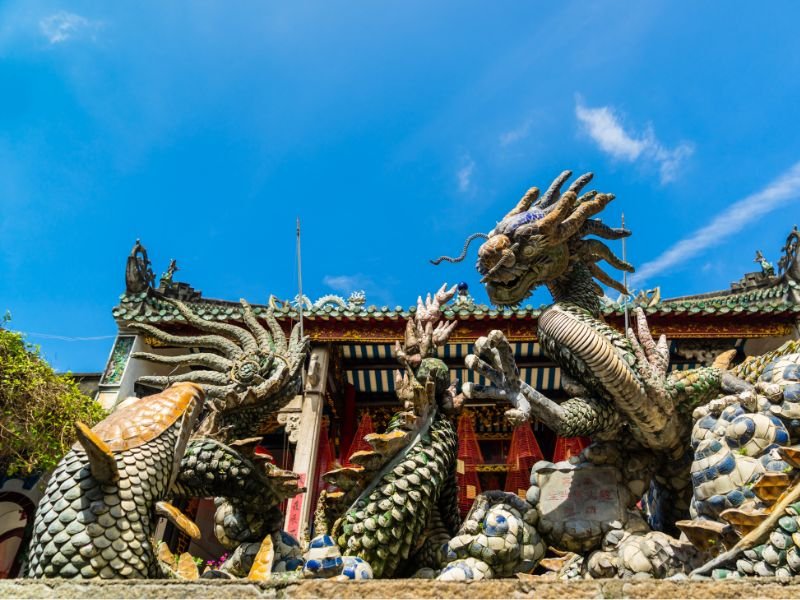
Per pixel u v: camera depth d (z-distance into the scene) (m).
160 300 16.02
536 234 6.34
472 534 5.41
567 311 6.28
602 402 5.79
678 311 15.08
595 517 5.55
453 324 6.66
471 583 3.45
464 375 17.44
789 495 4.24
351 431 17.58
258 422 6.37
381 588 3.45
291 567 5.57
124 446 4.45
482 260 6.44
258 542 5.81
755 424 4.96
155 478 4.45
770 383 5.18
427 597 3.40
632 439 5.99
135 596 3.45
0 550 13.31
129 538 4.12
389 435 5.52
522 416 5.39
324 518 5.54
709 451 5.07
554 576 5.98
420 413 5.86
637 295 15.61
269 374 6.48
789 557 3.97
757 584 3.38
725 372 6.05
